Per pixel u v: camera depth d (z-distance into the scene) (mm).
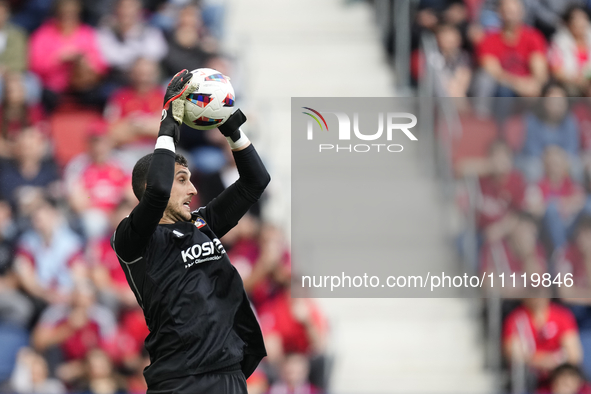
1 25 31422
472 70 30922
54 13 31594
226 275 11305
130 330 25188
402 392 25391
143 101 29750
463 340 26203
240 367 11289
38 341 25203
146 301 10883
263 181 11953
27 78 30484
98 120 29938
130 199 27344
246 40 32406
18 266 26250
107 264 26266
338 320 26688
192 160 27953
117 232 10766
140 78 29797
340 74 32969
